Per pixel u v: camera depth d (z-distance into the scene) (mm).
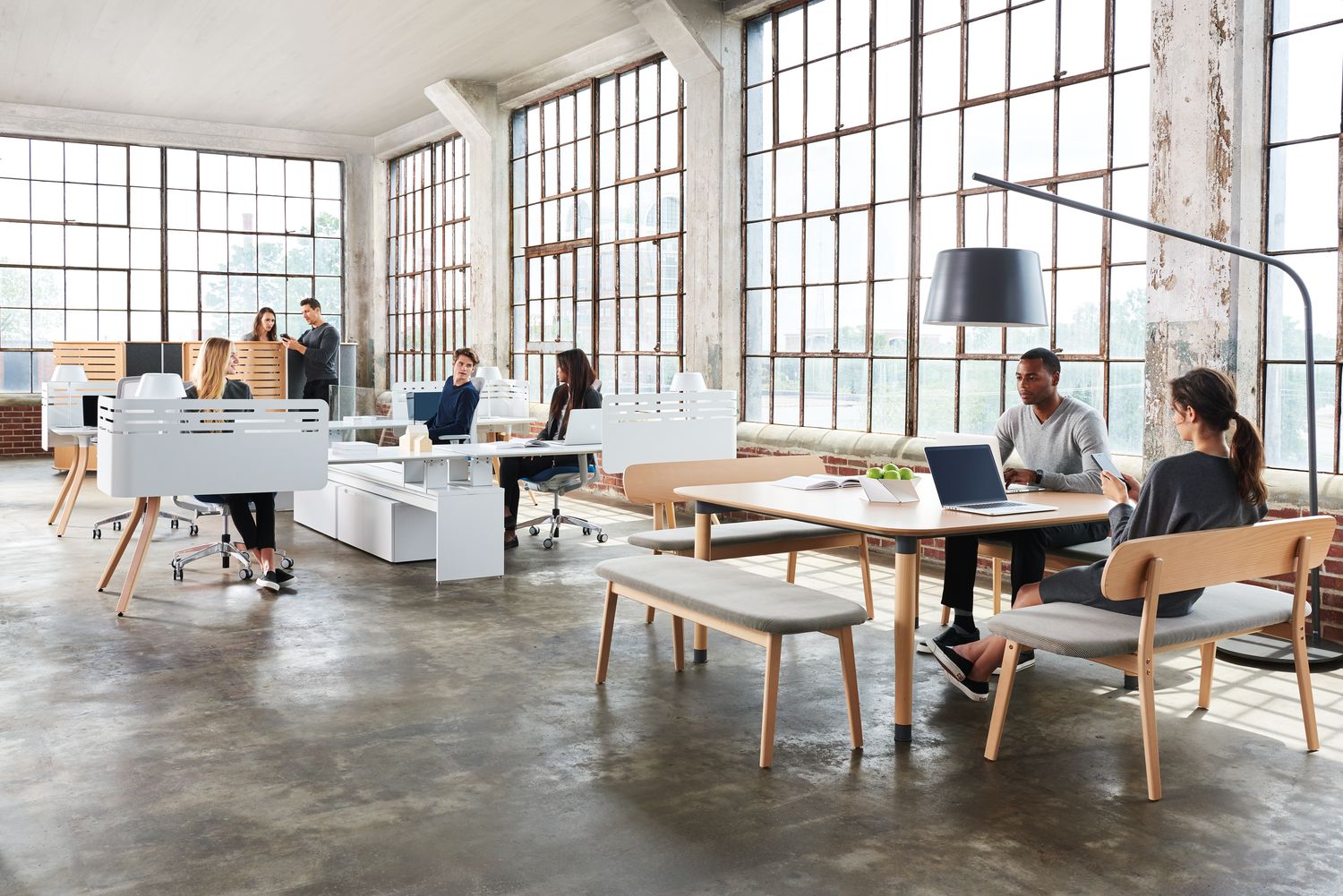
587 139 10281
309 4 8719
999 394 6445
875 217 7246
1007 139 6336
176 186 13562
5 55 10375
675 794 3164
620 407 6910
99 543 7219
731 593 3646
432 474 6320
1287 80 4980
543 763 3406
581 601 5684
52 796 3131
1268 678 4305
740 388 8438
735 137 8320
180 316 13656
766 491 4477
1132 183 5672
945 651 4156
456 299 12781
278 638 4891
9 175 12719
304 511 8078
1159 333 5309
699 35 8125
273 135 13719
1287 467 5070
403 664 4496
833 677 4336
